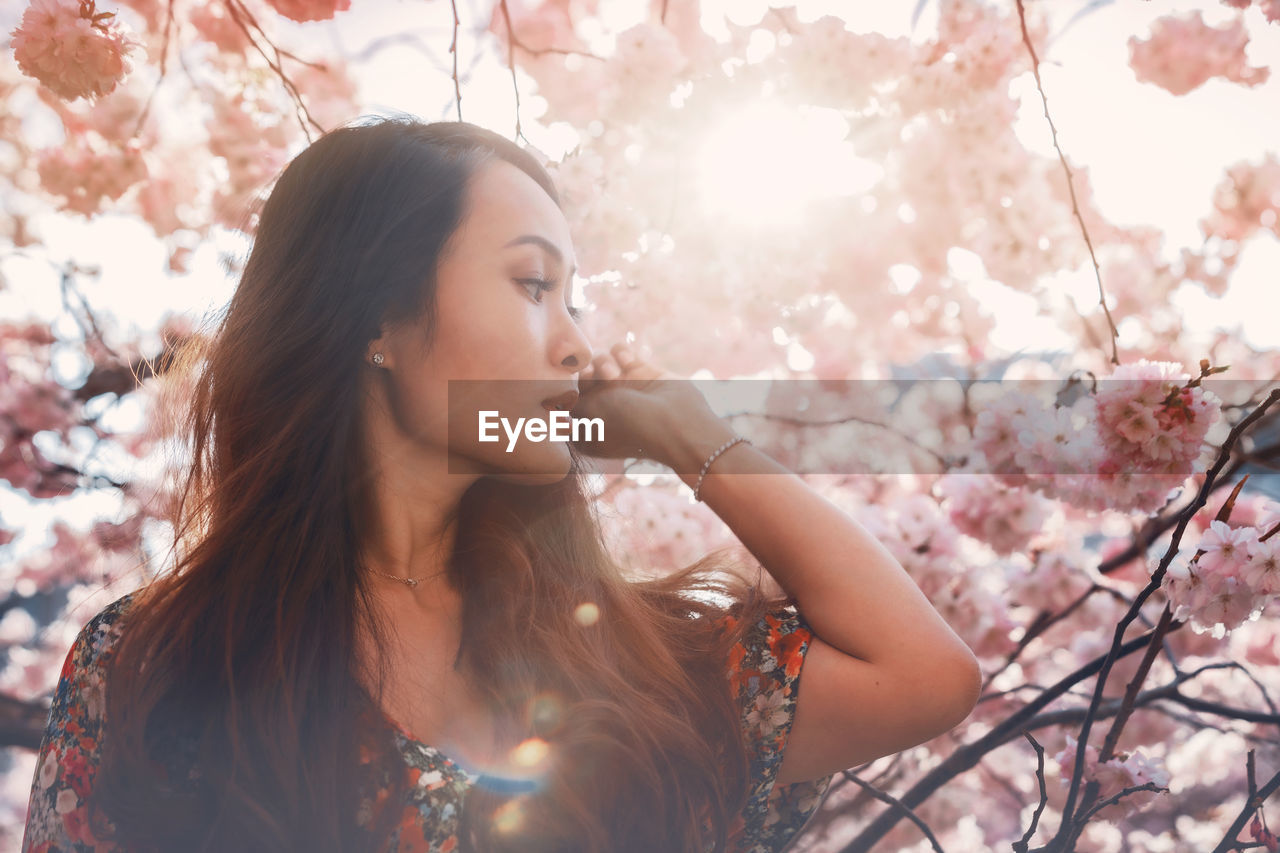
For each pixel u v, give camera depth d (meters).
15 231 2.94
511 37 2.22
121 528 2.31
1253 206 3.15
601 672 1.22
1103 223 3.12
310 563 1.18
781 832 1.28
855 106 2.70
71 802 1.07
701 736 1.21
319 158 1.29
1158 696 2.06
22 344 3.04
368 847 1.06
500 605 1.27
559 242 1.22
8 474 3.02
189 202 2.91
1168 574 1.52
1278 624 3.60
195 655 1.14
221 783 1.06
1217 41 2.81
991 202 2.97
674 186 2.54
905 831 3.31
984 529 2.68
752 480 1.31
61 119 2.81
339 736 1.09
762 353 3.06
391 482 1.24
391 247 1.19
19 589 3.74
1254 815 1.46
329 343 1.21
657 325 2.73
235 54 2.80
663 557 2.60
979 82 2.76
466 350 1.16
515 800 1.12
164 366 1.92
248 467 1.22
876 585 1.22
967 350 3.31
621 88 2.58
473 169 1.21
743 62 2.65
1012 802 3.77
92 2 2.11
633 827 1.12
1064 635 3.08
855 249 3.02
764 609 1.29
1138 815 3.71
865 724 1.19
